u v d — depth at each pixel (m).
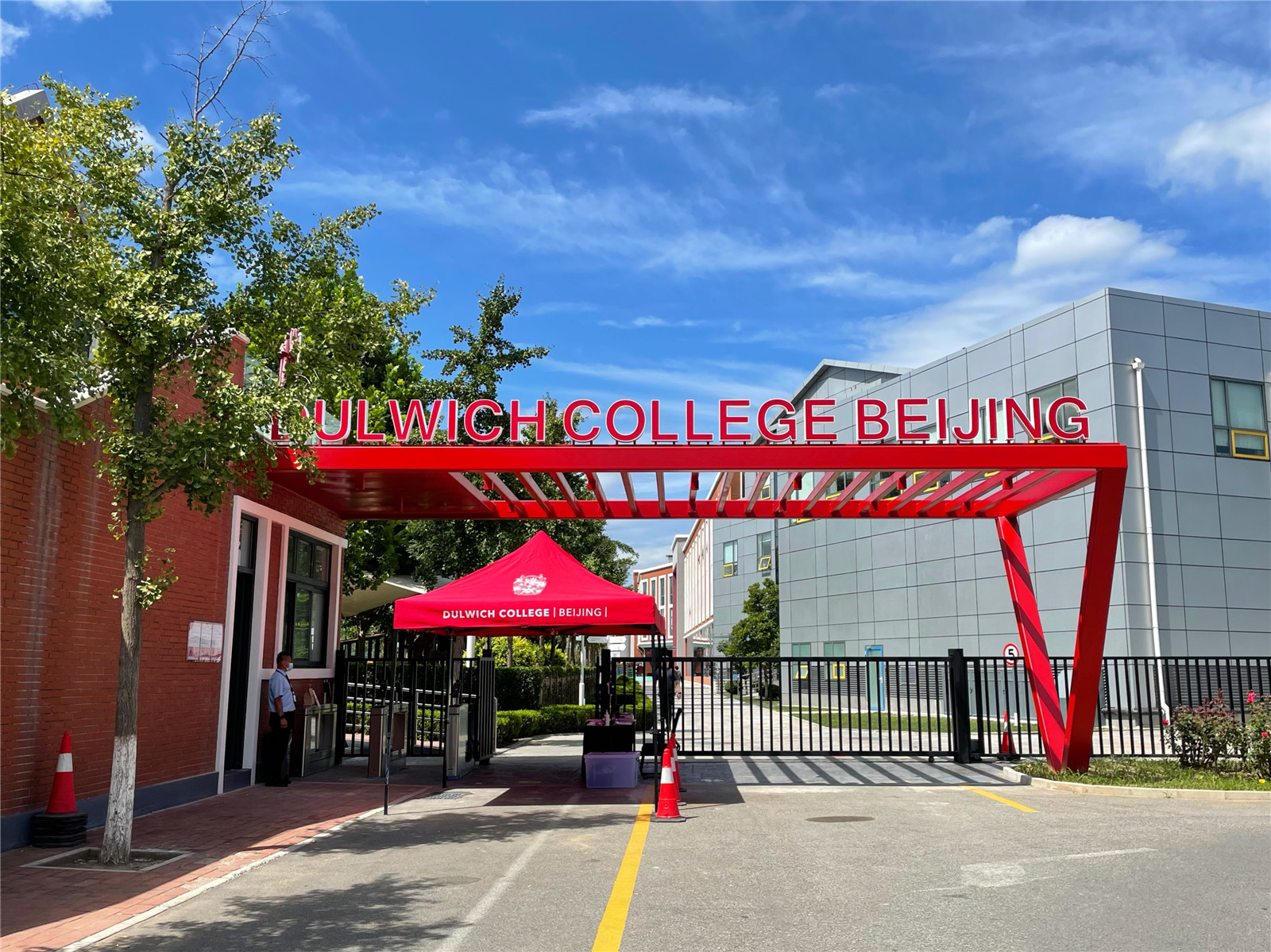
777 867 8.23
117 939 6.24
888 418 35.62
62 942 6.16
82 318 7.67
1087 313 27.28
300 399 9.59
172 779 11.75
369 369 26.23
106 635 10.43
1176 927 6.23
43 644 9.36
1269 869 7.96
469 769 15.83
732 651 50.25
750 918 6.57
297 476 13.17
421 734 17.97
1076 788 12.98
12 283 6.87
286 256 9.95
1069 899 7.01
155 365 9.10
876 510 16.16
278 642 14.85
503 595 12.50
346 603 27.38
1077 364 27.50
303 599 16.36
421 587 26.66
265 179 9.72
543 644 35.34
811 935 6.14
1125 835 9.59
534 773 15.73
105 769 10.34
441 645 21.17
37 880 7.87
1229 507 26.84
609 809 11.67
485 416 23.44
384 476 13.37
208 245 9.40
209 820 10.76
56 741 9.53
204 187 9.56
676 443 12.56
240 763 13.88
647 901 7.07
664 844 9.35
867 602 37.19
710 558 68.31
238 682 13.96
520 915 6.70
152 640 11.25
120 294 8.45
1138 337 26.72
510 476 17.38
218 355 9.67
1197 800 12.24
